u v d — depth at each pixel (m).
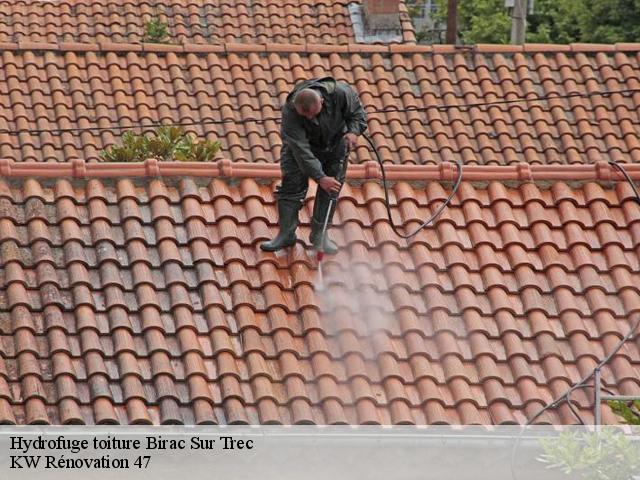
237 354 24.47
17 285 25.16
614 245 27.39
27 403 23.02
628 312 26.12
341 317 25.33
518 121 46.75
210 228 27.03
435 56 49.41
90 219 26.78
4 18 55.81
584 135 46.31
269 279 25.94
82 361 23.98
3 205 26.84
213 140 45.31
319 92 24.50
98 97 46.75
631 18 82.81
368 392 23.89
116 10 56.84
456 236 27.27
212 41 55.47
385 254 26.75
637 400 23.83
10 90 46.69
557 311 26.02
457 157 45.31
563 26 85.94
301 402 23.58
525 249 27.27
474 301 25.88
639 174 29.05
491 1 88.25
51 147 44.69
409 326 25.22
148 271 25.78
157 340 24.34
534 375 24.70
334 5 57.84
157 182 27.72
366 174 28.45
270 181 28.41
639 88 48.22
